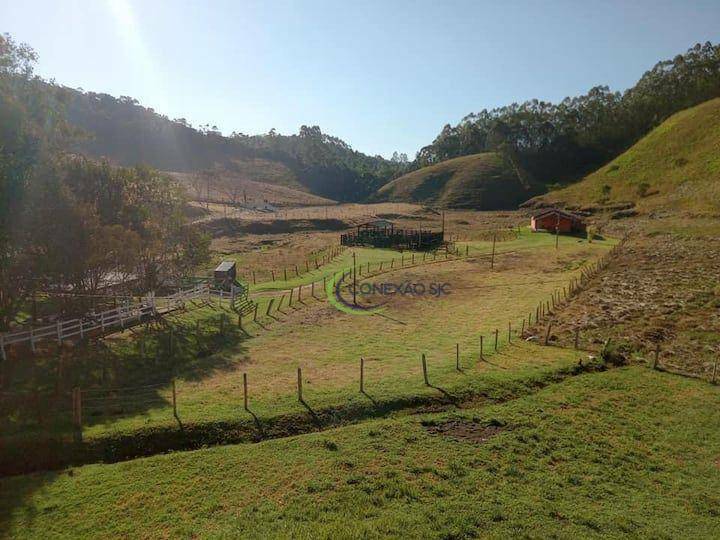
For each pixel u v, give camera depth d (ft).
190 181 554.05
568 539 49.11
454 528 49.98
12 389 81.76
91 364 95.20
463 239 319.06
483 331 127.65
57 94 112.98
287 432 74.79
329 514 52.49
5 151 92.63
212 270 227.20
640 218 332.39
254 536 48.85
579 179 570.05
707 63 602.44
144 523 52.34
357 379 92.48
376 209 494.18
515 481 60.49
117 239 119.14
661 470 64.90
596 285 173.47
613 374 96.94
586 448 69.26
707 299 146.10
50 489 58.65
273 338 123.54
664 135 481.05
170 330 119.55
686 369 100.48
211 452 67.15
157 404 81.61
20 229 98.53
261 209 466.29
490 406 82.89
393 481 58.90
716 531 52.21
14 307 113.60
